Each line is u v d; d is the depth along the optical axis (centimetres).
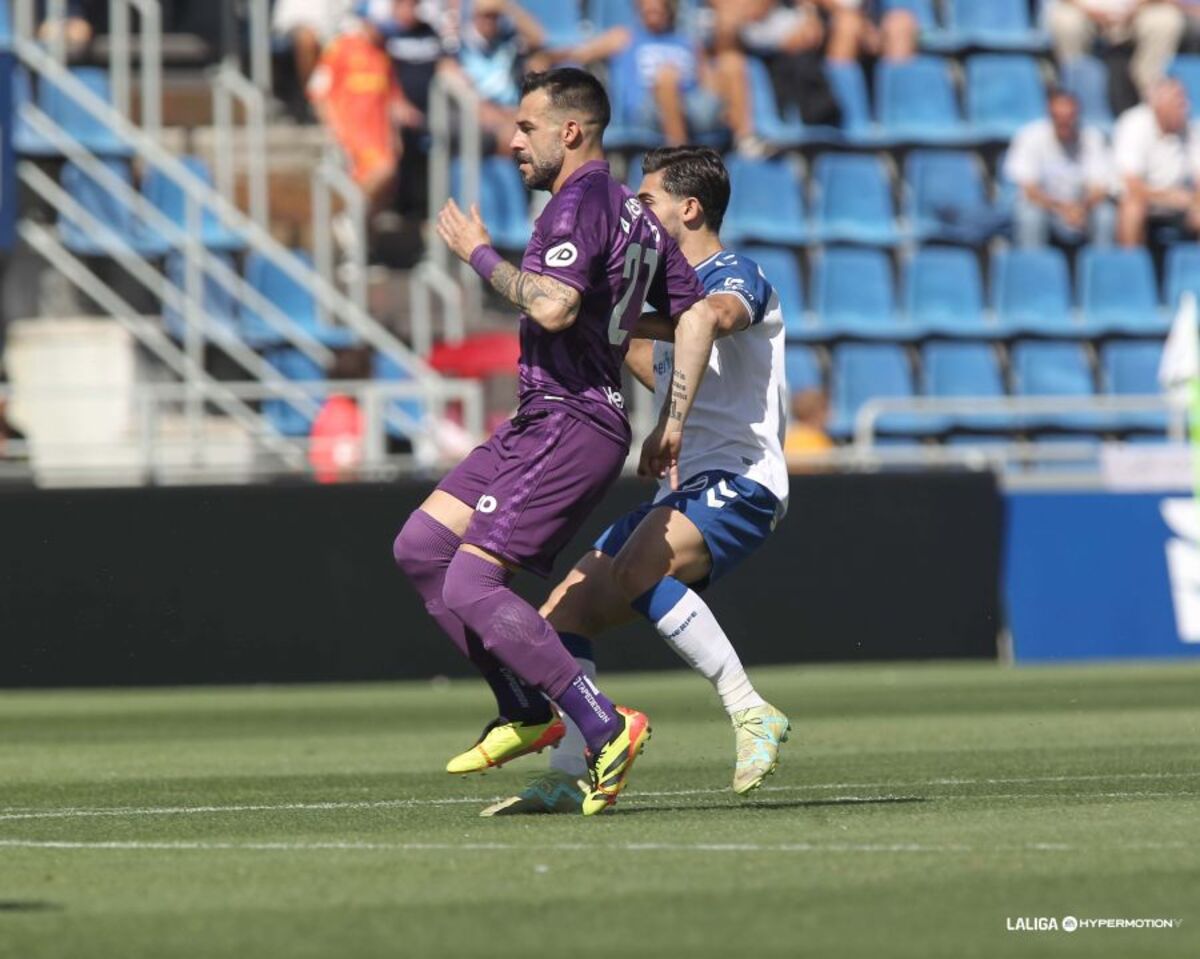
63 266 5981
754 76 7169
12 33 6506
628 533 2325
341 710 4212
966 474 5153
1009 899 1529
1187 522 5409
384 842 1966
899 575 5100
